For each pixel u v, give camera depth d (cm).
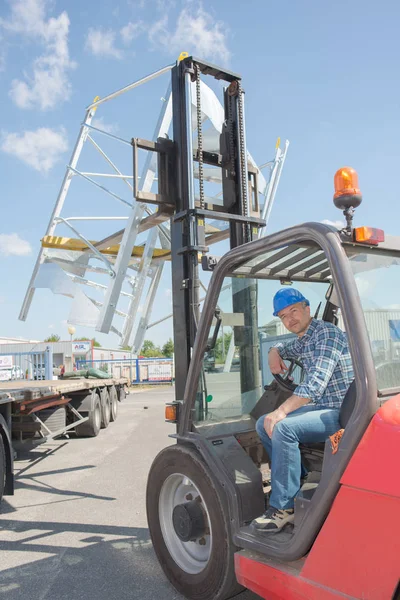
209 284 310
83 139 952
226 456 306
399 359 256
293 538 241
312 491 258
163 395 2241
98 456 837
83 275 998
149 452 859
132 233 827
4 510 548
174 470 330
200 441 311
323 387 260
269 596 254
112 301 820
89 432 1020
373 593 201
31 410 696
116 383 1334
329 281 356
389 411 211
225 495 295
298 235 255
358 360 220
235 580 292
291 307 297
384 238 248
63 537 459
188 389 325
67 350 2836
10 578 375
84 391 1041
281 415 262
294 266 333
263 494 299
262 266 327
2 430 536
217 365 340
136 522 498
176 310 410
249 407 356
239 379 351
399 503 193
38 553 422
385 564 197
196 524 311
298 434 267
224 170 450
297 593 234
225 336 341
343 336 276
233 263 299
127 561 401
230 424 344
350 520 211
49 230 945
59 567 392
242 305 346
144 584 359
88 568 389
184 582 327
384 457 201
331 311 354
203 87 713
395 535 194
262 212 878
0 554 422
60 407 850
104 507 551
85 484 655
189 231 394
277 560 254
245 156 441
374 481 202
